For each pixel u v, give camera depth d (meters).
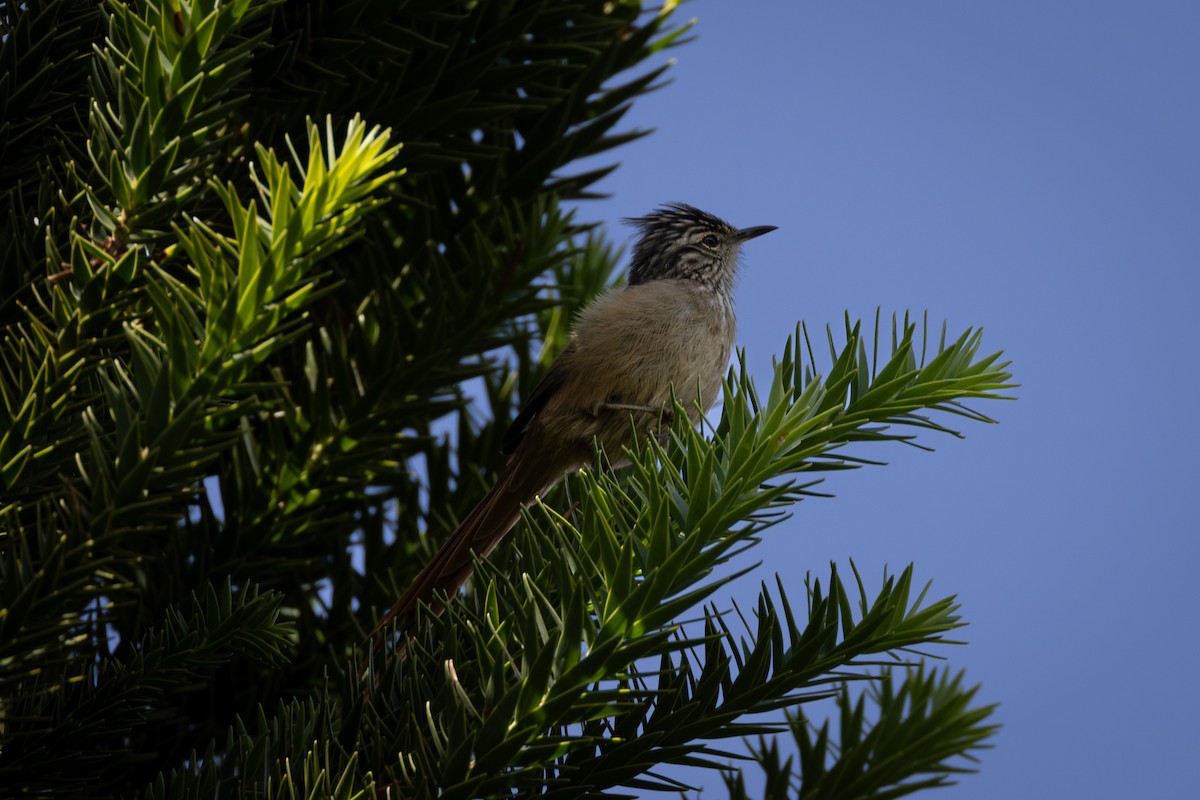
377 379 5.71
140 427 3.41
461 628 4.12
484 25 5.92
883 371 4.00
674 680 3.82
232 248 3.41
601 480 3.97
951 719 4.50
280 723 3.94
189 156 3.86
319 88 5.57
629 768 3.63
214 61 3.78
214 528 5.54
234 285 3.31
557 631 3.32
